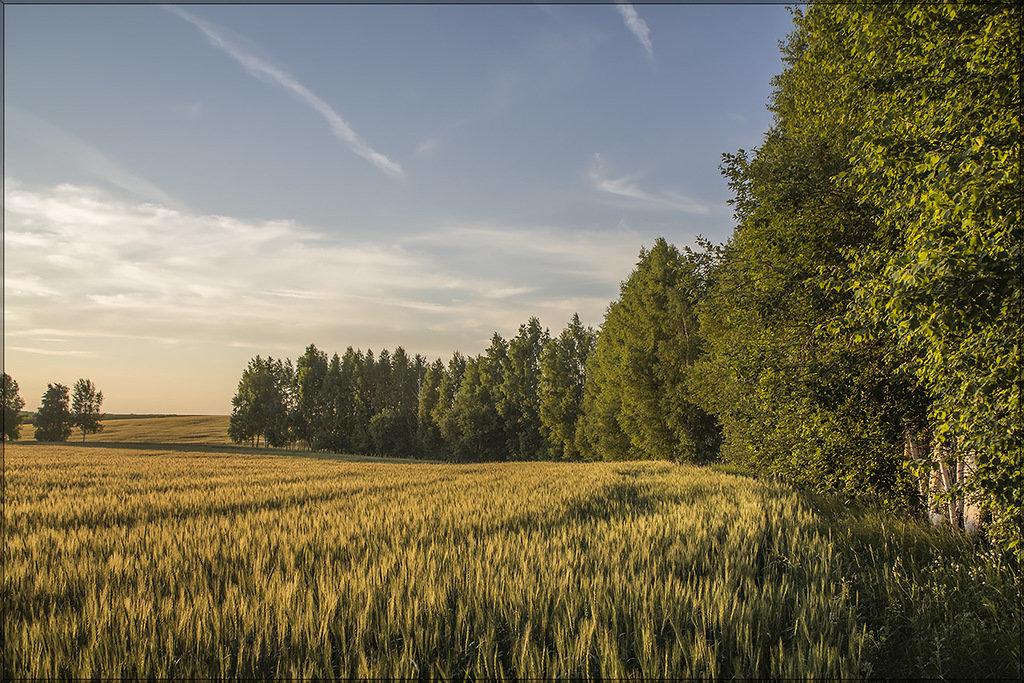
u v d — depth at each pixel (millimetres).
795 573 7535
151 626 5273
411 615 5570
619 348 46750
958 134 7121
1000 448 5918
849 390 12281
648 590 6215
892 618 6125
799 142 14336
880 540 10055
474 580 6527
